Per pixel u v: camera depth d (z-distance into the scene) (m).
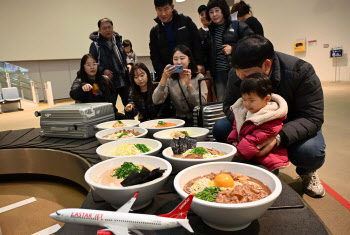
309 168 1.75
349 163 2.43
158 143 1.62
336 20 9.44
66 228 0.92
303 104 1.63
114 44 3.94
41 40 9.43
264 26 9.95
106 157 1.40
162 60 3.71
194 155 1.32
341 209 1.68
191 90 2.55
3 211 1.99
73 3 9.48
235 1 8.94
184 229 0.88
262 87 1.36
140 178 0.98
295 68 1.59
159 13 3.29
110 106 2.66
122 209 0.85
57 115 2.42
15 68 8.98
